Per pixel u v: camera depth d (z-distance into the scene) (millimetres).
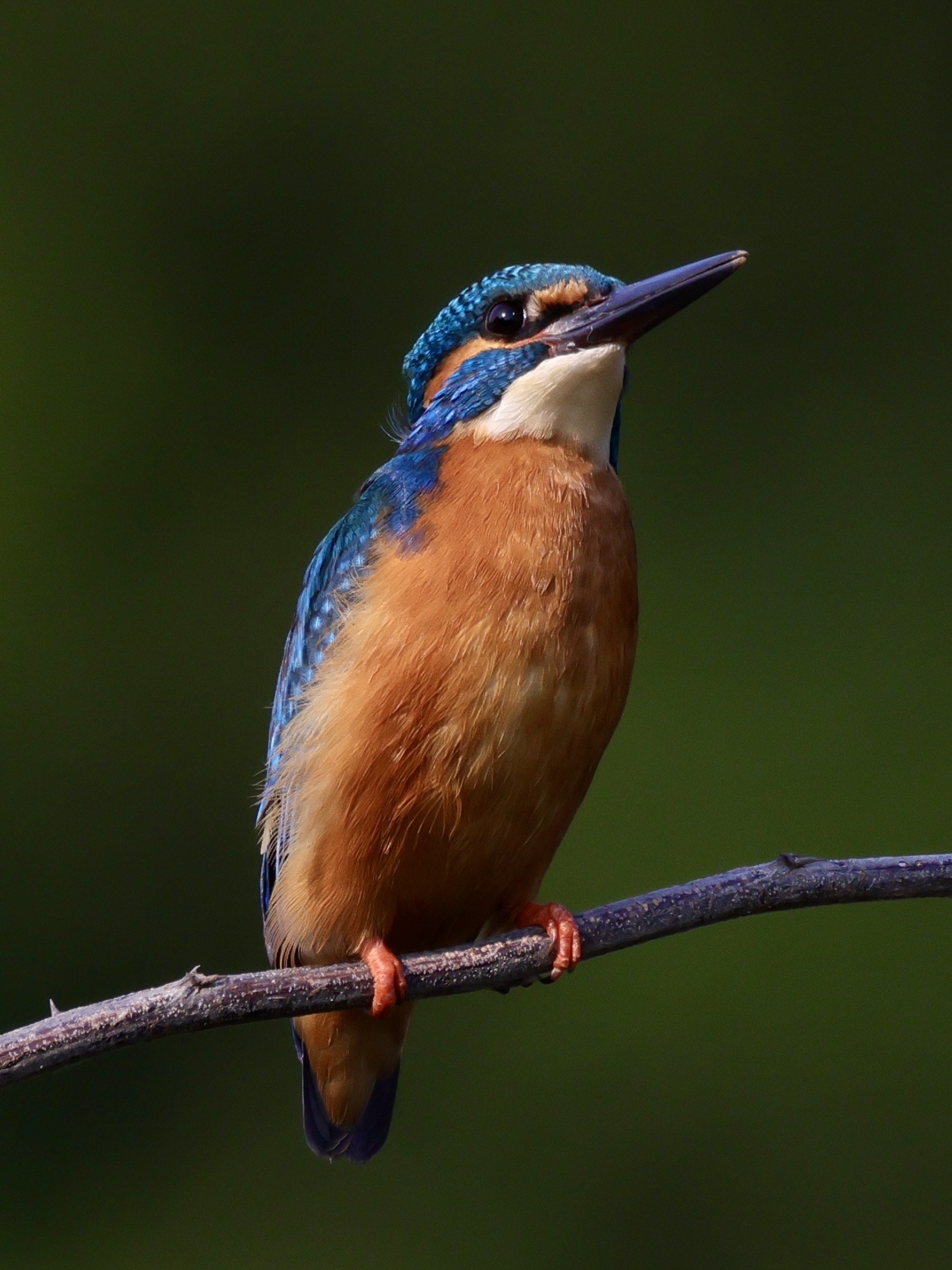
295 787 9289
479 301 9852
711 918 8531
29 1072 7512
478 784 8805
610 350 9500
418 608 8797
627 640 9188
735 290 19828
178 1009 7852
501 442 9336
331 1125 10109
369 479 9828
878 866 8453
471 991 8641
